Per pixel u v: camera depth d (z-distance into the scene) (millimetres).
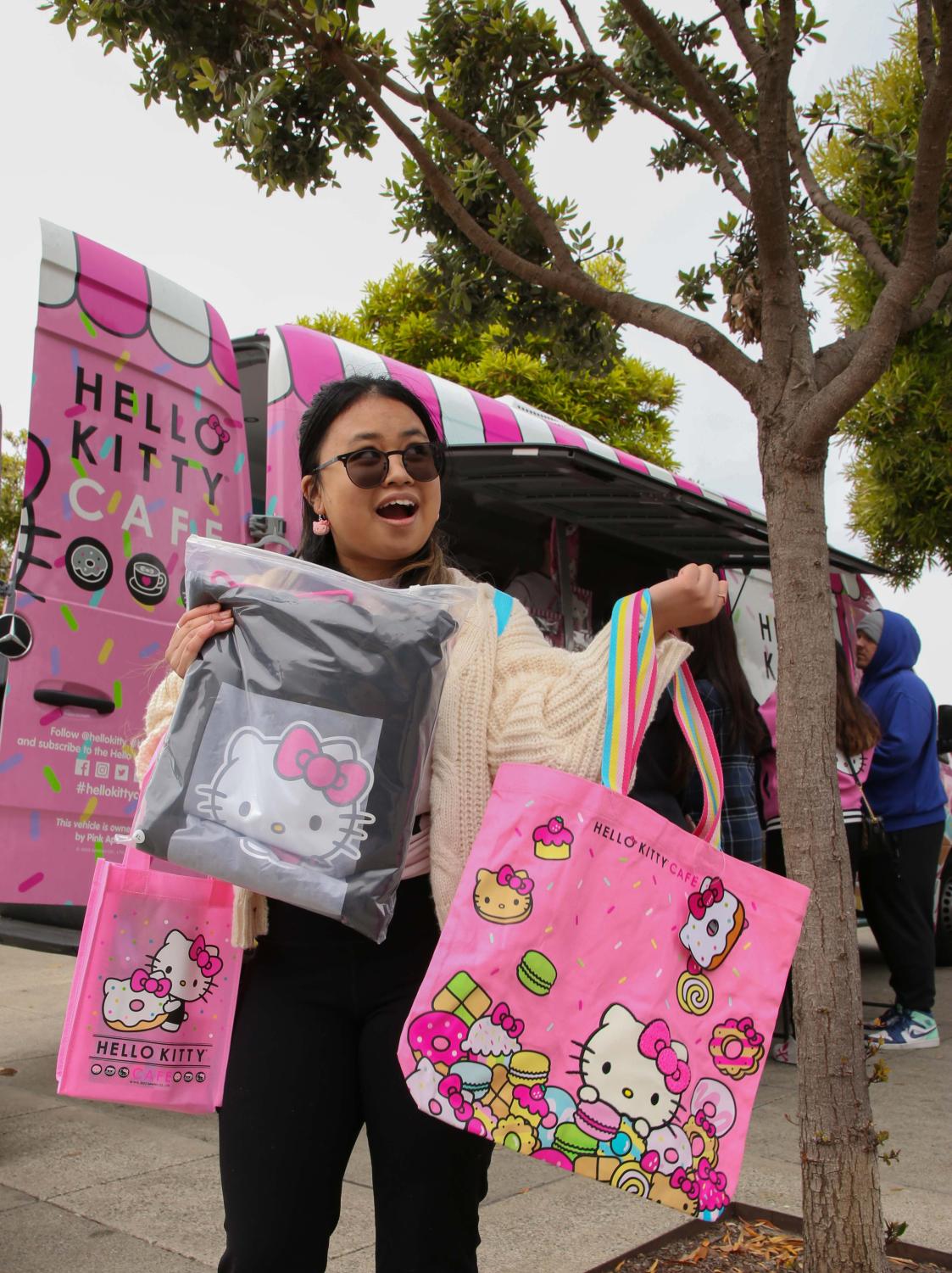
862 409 11625
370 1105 1641
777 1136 4031
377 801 1514
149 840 1524
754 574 6637
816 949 2609
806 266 4352
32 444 3551
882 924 5578
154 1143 3793
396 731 1534
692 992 1509
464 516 5805
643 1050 1456
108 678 3697
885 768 5539
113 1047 1710
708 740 1761
